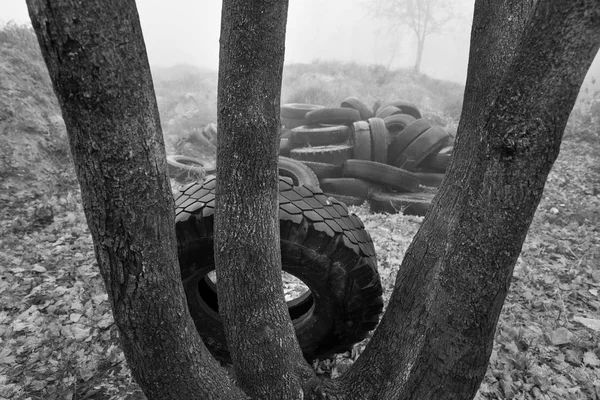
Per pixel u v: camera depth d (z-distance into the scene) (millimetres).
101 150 1015
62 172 6844
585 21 1005
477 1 1712
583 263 4637
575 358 3010
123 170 1049
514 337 3207
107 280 1203
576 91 1100
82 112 969
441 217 1708
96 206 1085
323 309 2412
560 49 1051
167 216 1208
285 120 11258
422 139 7762
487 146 1233
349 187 7109
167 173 1192
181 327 1354
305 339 2562
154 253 1187
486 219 1257
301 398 1762
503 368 2873
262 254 1622
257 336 1675
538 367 2891
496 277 1300
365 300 2311
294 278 4195
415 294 1692
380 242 5180
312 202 2264
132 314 1239
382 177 7055
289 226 2100
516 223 1240
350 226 2291
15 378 2713
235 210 1572
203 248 2225
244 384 1781
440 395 1500
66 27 878
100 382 2660
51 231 4973
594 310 3711
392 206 6766
